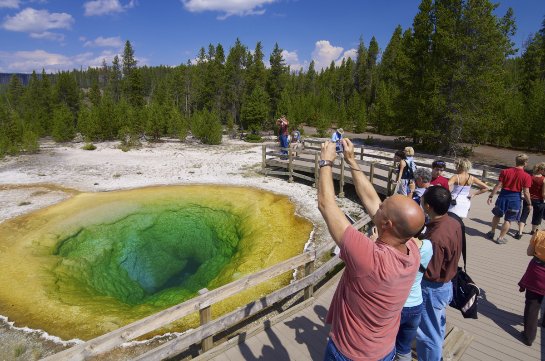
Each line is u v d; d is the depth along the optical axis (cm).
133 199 1541
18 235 1165
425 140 2770
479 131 2545
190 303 444
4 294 829
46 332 698
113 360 599
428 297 349
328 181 192
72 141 3481
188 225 1348
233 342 459
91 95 7244
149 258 1134
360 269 175
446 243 328
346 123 5259
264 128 4172
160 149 2886
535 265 437
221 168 2098
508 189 745
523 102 3556
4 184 1762
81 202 1493
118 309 809
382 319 183
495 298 558
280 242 1098
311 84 9219
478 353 433
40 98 6644
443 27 2495
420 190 577
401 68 2928
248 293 805
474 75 2375
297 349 452
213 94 5922
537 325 483
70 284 928
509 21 2314
